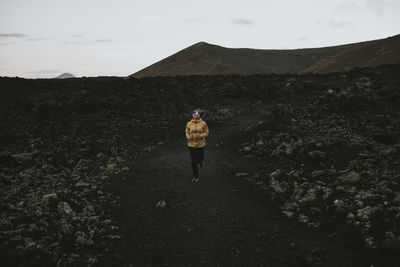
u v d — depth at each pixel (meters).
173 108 20.70
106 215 6.25
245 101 23.98
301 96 23.42
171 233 5.70
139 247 5.19
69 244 4.81
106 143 12.55
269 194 7.41
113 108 18.95
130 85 25.06
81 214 6.11
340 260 4.71
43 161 9.75
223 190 7.79
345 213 5.95
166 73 154.12
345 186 7.01
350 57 119.88
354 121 13.81
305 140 11.11
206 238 5.54
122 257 4.81
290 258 4.84
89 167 9.62
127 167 9.54
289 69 160.12
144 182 8.38
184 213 6.52
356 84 22.56
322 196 6.82
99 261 4.62
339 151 9.62
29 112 16.38
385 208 5.78
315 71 122.69
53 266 4.23
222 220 6.21
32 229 5.16
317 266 4.62
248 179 8.45
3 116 15.30
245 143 12.39
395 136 10.73
